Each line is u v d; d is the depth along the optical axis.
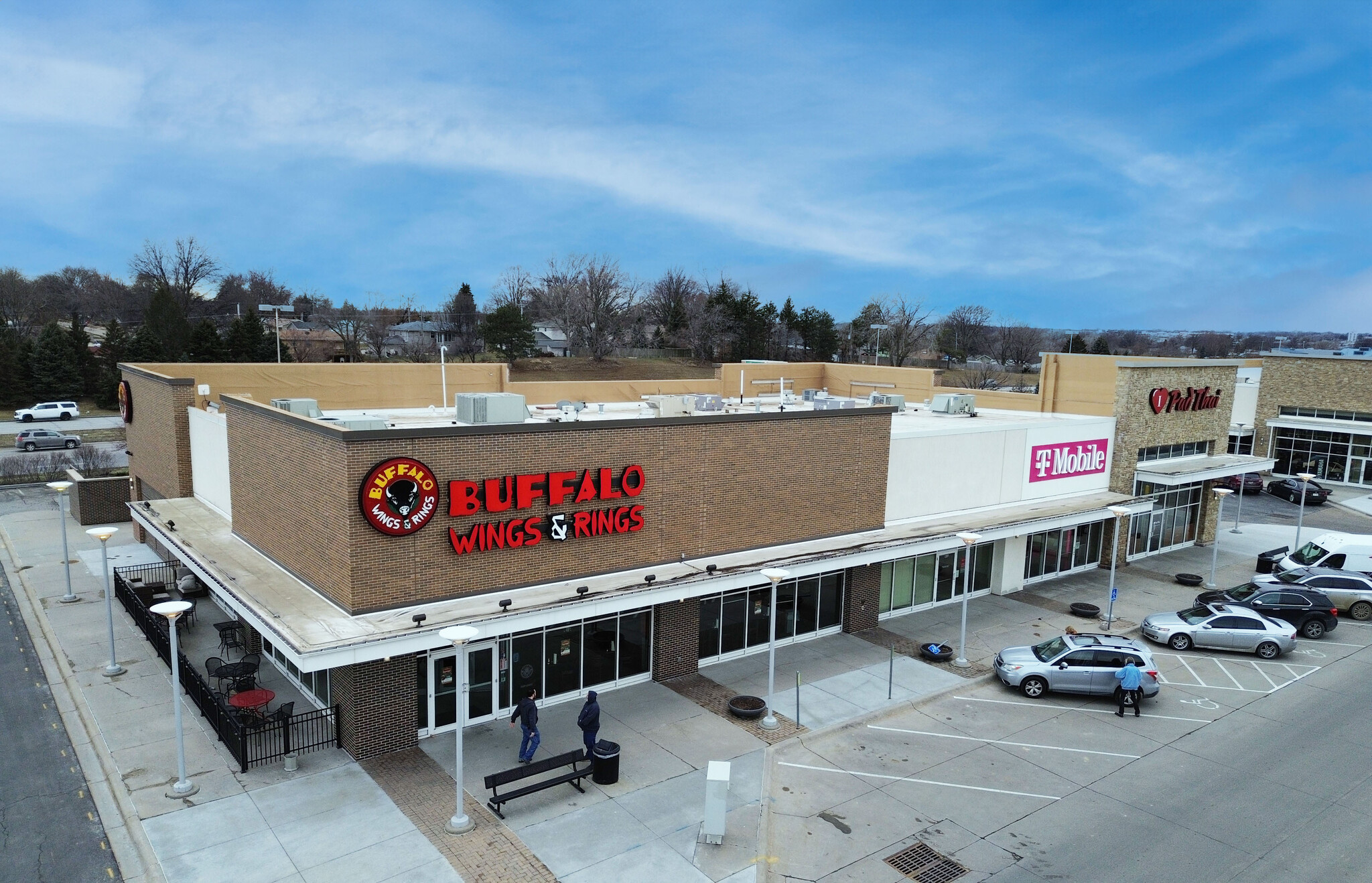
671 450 22.89
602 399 42.59
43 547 35.66
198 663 23.86
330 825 16.06
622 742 19.78
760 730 20.52
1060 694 23.34
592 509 21.53
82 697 21.44
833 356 117.88
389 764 18.44
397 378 37.59
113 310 126.69
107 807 16.70
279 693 21.95
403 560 18.75
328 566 19.08
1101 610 30.72
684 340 114.94
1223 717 22.11
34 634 26.02
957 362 127.44
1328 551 34.03
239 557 22.73
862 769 18.91
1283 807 17.55
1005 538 31.44
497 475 19.89
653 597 21.00
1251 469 39.19
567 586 21.02
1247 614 27.09
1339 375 57.25
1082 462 35.94
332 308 115.88
